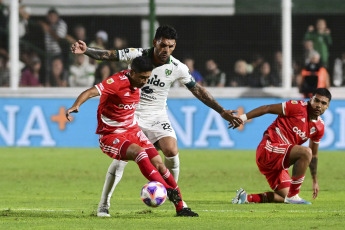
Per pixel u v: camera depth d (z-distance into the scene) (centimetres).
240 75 6281
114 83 2277
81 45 2569
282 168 2873
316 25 6275
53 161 5066
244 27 6294
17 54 6172
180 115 5909
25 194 3312
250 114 2936
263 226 2136
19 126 6003
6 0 6281
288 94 6172
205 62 6322
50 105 6009
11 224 2198
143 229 2067
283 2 6169
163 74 2686
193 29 6334
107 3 6391
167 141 2683
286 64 6172
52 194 3319
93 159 5212
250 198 2889
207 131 5906
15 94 6184
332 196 3186
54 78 6300
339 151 5762
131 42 6397
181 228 2088
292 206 2775
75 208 2733
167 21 6362
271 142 2908
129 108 2336
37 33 6316
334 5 6253
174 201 2317
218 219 2316
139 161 2245
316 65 5969
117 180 2395
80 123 6019
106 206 2431
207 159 5191
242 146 5906
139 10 6378
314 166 2873
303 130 2877
